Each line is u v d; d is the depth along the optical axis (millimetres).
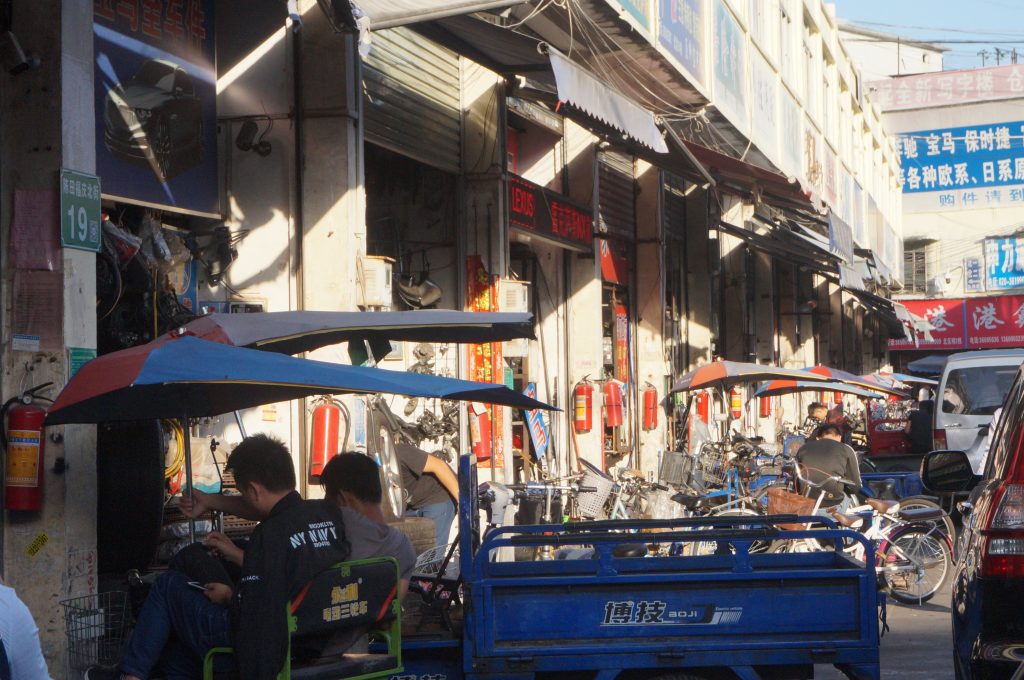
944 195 51688
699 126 15180
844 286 19375
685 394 19625
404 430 9188
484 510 8703
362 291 9039
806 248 22141
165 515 7148
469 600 5004
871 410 25312
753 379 14211
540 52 7773
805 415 31875
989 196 51125
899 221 49656
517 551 8211
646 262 18062
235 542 5434
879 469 16250
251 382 4344
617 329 17281
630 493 10664
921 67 60500
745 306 23547
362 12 6293
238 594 4238
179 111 8430
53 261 6098
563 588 5012
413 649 5117
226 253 8859
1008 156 50750
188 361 4488
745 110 16266
